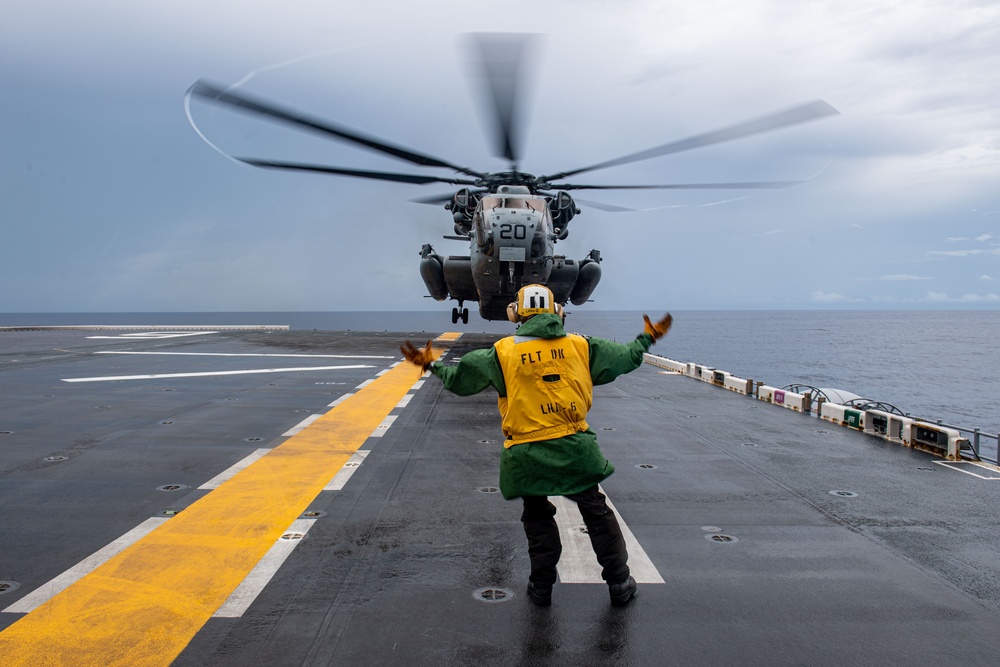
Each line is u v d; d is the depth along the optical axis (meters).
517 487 3.85
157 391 12.82
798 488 6.57
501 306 20.41
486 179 19.20
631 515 5.70
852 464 7.58
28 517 5.50
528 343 3.93
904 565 4.63
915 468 7.40
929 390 57.00
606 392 13.60
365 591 4.14
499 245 17.02
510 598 4.06
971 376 68.00
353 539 5.05
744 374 66.25
